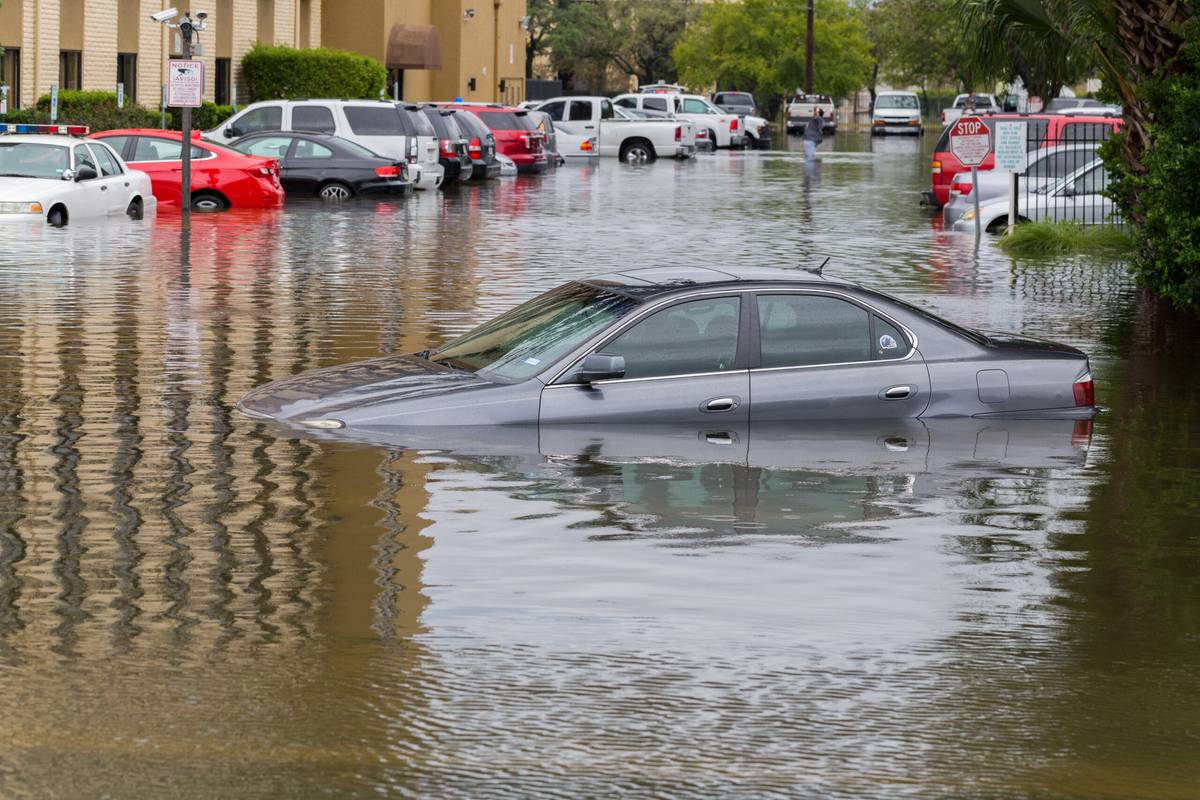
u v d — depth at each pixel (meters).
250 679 6.96
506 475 10.54
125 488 10.20
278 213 33.88
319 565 8.60
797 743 6.39
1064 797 5.97
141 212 32.41
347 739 6.36
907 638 7.62
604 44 135.62
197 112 52.16
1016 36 23.95
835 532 9.44
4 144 30.27
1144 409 13.70
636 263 24.84
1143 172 22.16
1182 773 6.19
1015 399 12.49
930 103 139.38
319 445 11.33
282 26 62.00
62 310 18.66
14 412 12.68
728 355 11.97
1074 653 7.46
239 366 15.16
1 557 8.66
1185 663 7.36
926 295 21.78
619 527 9.42
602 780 6.03
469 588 8.25
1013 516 9.91
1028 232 28.12
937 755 6.31
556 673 7.08
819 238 29.62
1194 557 9.09
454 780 6.01
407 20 74.19
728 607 8.02
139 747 6.26
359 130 41.81
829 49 120.75
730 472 10.76
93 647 7.32
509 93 93.00
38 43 45.59
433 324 18.20
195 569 8.50
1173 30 19.12
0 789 5.87
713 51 123.31
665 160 63.50
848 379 12.07
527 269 23.94
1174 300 19.56
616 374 11.80
